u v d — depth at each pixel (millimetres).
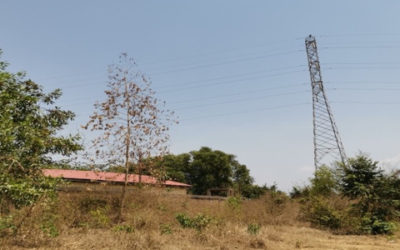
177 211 13055
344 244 10727
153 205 12797
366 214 14656
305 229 14820
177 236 9406
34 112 8570
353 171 15914
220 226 10711
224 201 15523
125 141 13008
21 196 6859
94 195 12398
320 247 9867
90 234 8805
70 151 8906
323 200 16812
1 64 8258
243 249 8633
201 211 13258
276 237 10938
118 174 13578
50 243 7695
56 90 10320
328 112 30172
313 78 31234
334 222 15430
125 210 12242
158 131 13555
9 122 6918
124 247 7613
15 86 8328
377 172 15531
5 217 7312
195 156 45406
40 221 8258
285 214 17344
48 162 8914
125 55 13492
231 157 48156
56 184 8219
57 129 9883
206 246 8609
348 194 15945
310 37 31875
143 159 13586
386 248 10086
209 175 43312
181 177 41281
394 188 15250
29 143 7414
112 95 13016
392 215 14875
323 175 18328
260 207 16953
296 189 20750
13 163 6879
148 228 10234
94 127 12570
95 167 12852
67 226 9867
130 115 13273
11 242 7441
